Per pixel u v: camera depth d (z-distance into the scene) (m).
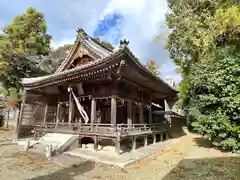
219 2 13.89
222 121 9.48
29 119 18.95
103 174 6.81
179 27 17.66
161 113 23.48
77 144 11.37
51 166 7.72
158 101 23.83
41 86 14.52
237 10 11.71
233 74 9.70
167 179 6.32
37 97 17.42
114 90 11.18
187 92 18.06
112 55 8.96
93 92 12.44
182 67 19.72
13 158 9.02
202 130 10.62
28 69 24.41
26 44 24.61
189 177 6.46
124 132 10.29
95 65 10.00
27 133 16.56
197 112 11.28
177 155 10.09
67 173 6.84
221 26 12.38
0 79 22.56
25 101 17.28
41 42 26.59
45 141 11.72
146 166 7.96
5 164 7.95
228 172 6.73
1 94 23.94
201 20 15.61
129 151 10.83
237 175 6.36
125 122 17.08
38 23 26.17
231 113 9.60
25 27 24.92
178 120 24.73
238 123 9.52
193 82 11.81
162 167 7.80
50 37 28.16
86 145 11.75
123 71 10.59
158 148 12.26
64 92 14.99
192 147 12.22
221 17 12.42
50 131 13.37
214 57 10.86
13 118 27.64
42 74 26.19
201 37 14.79
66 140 10.78
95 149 10.59
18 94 21.95
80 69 10.74
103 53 13.69
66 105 16.42
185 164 8.16
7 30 24.12
